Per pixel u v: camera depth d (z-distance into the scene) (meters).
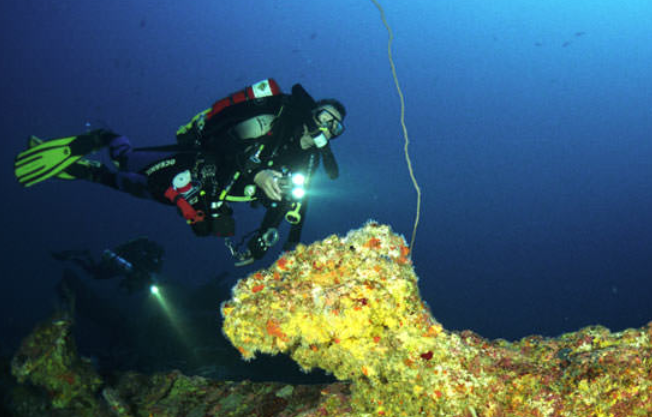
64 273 9.71
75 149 3.57
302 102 3.13
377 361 1.76
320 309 1.63
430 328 1.76
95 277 8.04
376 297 1.65
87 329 10.66
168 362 8.46
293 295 1.69
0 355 3.18
